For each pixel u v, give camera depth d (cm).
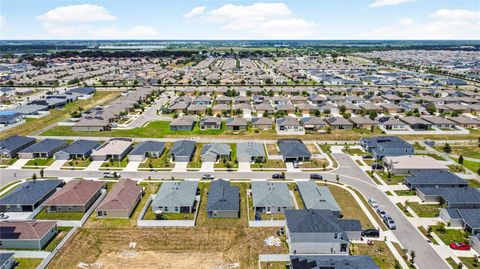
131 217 7812
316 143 12812
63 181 9331
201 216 7906
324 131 14050
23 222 7000
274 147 12388
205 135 13662
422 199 8619
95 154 10969
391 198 8738
